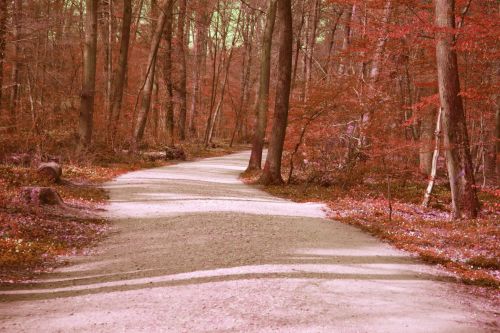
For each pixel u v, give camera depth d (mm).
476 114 20062
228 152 40562
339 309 5715
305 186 18156
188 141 40375
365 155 18312
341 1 17234
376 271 7746
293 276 7039
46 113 21688
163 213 11688
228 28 44125
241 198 14805
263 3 41969
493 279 7750
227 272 7102
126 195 14016
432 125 21688
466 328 5395
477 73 17281
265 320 5207
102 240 9219
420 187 18625
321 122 18609
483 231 11367
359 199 16094
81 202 12188
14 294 6016
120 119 27328
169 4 26609
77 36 32000
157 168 23109
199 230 10055
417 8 15961
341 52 18469
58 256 7984
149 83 26672
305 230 10688
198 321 5109
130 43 37719
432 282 7402
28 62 24484
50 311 5371
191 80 51469
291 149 19812
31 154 17938
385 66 19234
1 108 20312
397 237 10383
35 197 10641
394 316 5594
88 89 20359
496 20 11984
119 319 5121
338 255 8656
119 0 34812
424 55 18359
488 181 22797
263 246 8938
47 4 26484
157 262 7695
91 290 6223
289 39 18812
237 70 66125
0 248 7719
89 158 20469
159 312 5363
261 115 23500
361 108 17359
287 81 19000
